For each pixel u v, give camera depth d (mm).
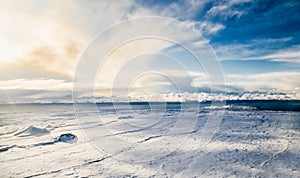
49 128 15992
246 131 14141
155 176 6617
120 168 7367
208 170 7062
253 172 6828
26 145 10820
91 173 6895
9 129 15969
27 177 6555
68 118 23719
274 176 6477
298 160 7977
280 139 11664
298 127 15492
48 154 9164
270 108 30234
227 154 8945
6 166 7598
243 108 30391
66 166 7586
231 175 6605
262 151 9320
